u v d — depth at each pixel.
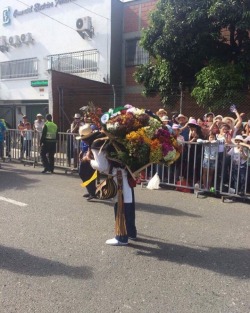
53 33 19.78
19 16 21.17
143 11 17.20
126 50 17.97
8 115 22.59
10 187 8.02
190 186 7.70
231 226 5.45
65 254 4.33
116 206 4.68
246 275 3.86
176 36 11.48
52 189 7.87
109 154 4.55
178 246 4.65
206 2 10.84
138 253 4.41
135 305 3.22
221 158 7.17
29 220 5.62
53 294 3.39
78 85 15.37
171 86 12.89
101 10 17.70
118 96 17.58
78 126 9.89
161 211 6.22
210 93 10.89
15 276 3.74
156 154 4.45
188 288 3.55
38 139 11.12
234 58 11.98
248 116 10.84
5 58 22.16
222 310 3.16
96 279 3.71
